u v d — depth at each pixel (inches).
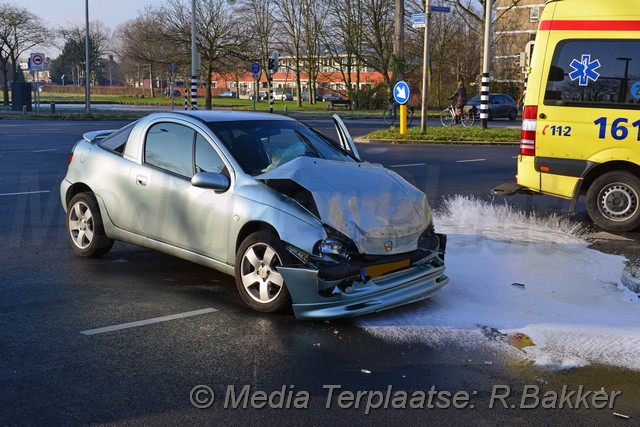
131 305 216.1
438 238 226.7
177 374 163.5
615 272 262.2
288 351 179.3
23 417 139.7
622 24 345.1
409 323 201.8
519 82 2128.4
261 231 206.1
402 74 1221.7
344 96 2292.1
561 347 184.4
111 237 263.4
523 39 2356.1
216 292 231.9
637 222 344.8
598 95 350.6
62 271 255.3
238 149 229.1
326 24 2229.3
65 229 330.6
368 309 194.7
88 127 1034.1
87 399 148.8
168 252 241.4
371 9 2032.5
